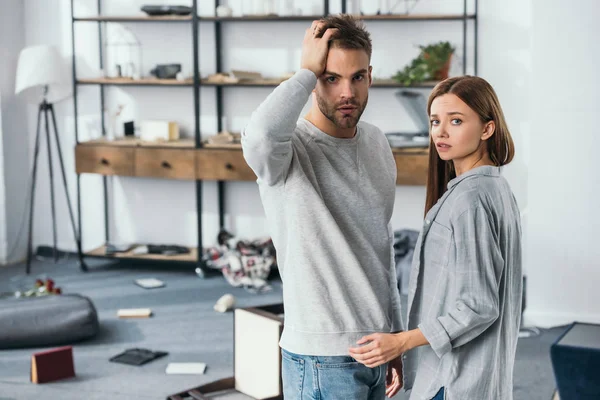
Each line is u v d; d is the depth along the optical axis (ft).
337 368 6.51
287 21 20.97
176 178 20.94
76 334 15.85
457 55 20.12
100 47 22.20
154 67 21.97
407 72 19.42
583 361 9.29
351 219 6.70
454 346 6.54
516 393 13.23
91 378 14.14
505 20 19.47
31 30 22.63
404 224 21.07
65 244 23.34
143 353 15.20
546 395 13.14
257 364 12.37
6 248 22.44
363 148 6.81
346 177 6.70
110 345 15.87
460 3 19.95
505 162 6.95
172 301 18.84
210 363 14.85
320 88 6.36
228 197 22.18
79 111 22.66
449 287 6.64
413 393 7.04
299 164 6.43
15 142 22.62
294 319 6.58
